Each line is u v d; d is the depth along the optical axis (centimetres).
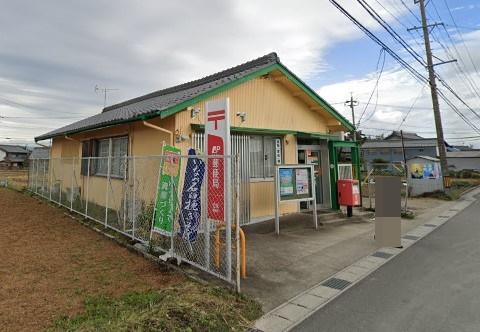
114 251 543
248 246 590
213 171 447
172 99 759
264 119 830
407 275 457
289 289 403
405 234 738
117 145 891
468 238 696
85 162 1052
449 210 1153
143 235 577
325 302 367
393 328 308
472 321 320
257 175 805
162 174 535
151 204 632
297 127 923
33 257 505
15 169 4625
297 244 609
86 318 314
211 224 520
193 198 469
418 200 1467
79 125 1124
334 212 880
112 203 866
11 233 656
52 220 803
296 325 316
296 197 719
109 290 384
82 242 599
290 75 844
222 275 415
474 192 1977
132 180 661
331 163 941
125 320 296
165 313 303
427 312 341
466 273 464
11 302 348
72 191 920
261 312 340
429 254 567
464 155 4662
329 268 484
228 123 441
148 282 410
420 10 1591
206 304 331
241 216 755
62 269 454
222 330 299
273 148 855
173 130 655
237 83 729
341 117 990
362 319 327
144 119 643
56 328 295
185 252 480
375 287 412
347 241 638
